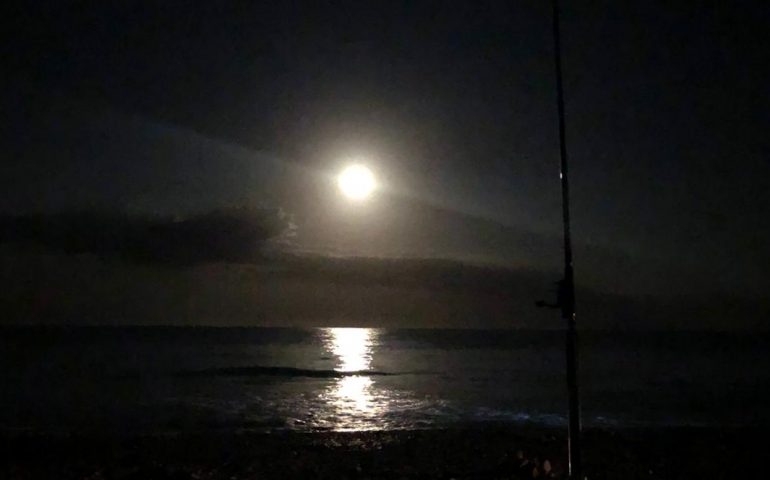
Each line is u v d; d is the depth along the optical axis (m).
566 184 10.86
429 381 52.88
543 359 84.31
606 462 18.84
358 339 151.00
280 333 180.38
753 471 18.42
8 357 70.31
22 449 21.42
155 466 18.03
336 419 31.52
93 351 84.00
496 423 30.09
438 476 16.94
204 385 47.59
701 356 95.94
